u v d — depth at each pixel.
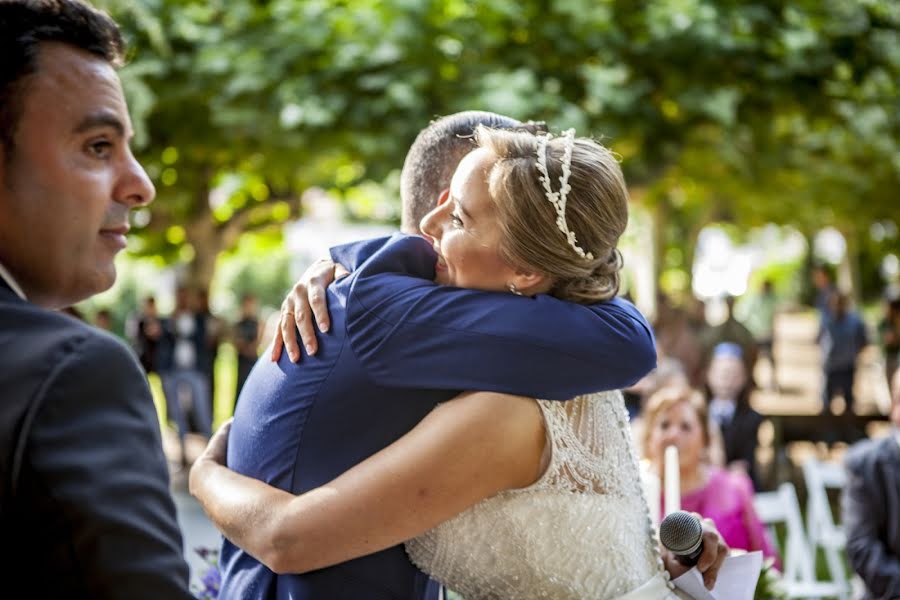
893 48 8.09
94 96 1.11
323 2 7.36
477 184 1.43
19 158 1.08
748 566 1.67
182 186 9.96
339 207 12.52
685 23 7.36
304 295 1.52
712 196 13.29
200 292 10.20
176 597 0.95
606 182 1.43
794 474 9.36
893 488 4.07
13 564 0.93
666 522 1.56
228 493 1.49
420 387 1.40
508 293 1.43
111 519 0.93
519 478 1.40
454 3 7.24
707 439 3.75
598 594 1.44
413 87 6.96
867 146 9.65
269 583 1.48
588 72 7.30
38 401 0.95
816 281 15.02
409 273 1.51
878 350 14.54
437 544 1.46
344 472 1.43
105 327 10.98
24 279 1.12
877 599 4.02
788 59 7.86
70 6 1.11
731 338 10.35
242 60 7.23
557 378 1.37
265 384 1.52
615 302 1.51
